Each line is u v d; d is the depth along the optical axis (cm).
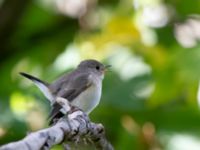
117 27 1261
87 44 1273
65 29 1426
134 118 1172
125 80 1177
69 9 1434
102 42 1255
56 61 1274
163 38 1305
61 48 1398
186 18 1379
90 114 1170
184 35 1353
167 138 1148
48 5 1432
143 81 1173
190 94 1122
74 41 1355
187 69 1115
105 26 1291
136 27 1266
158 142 1152
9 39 1434
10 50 1428
